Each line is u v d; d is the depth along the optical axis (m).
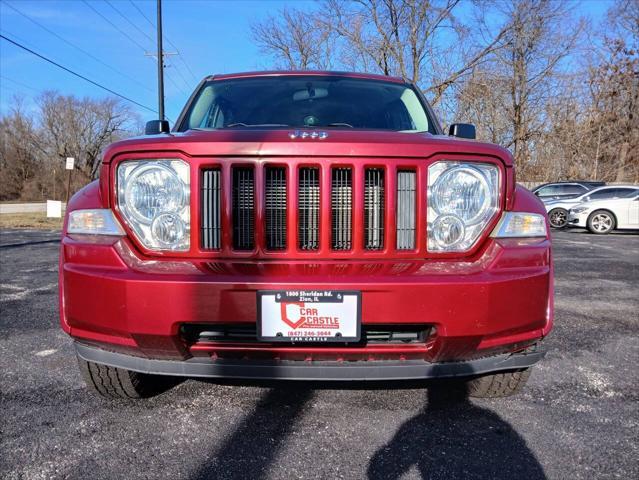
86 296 2.07
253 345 2.04
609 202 13.99
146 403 2.65
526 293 2.09
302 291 1.95
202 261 2.09
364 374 2.08
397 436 2.31
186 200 2.10
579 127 27.09
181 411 2.55
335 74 3.64
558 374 3.12
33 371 3.11
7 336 3.85
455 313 1.98
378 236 2.14
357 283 1.95
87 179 64.00
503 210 2.19
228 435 2.31
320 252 2.09
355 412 2.56
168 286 1.96
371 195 2.13
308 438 2.29
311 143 2.07
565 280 6.57
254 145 2.06
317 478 1.98
